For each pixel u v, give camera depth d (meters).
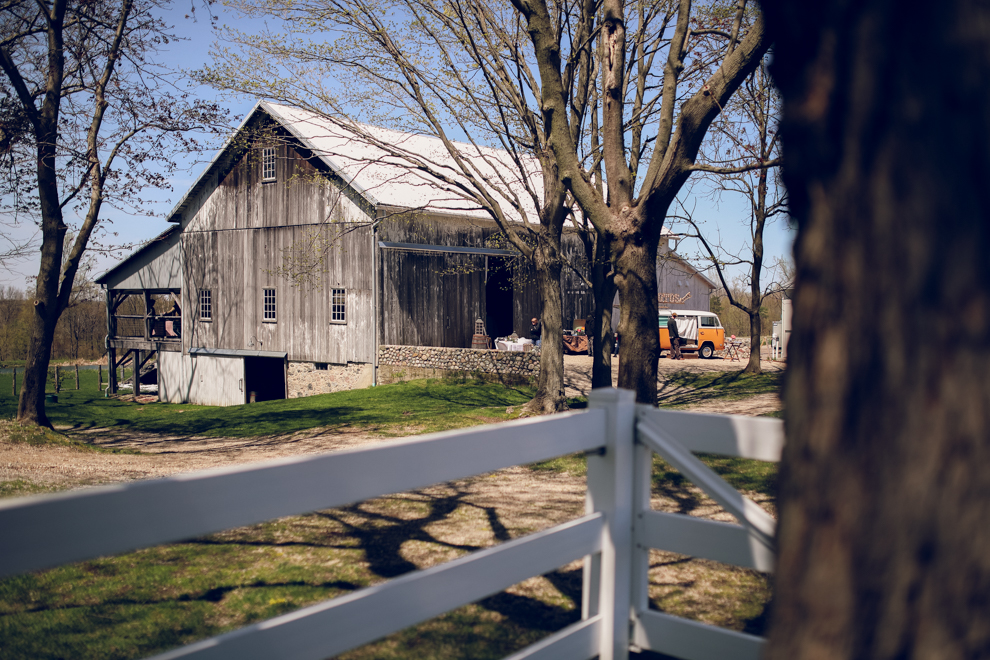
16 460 10.69
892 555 1.50
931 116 1.50
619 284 8.82
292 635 1.83
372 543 5.44
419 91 13.98
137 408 26.50
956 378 1.45
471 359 21.05
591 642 2.85
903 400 1.49
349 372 22.95
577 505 6.70
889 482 1.50
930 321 1.48
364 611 2.00
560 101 9.67
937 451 1.46
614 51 9.01
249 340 26.09
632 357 8.68
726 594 4.22
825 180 1.65
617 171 9.11
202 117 15.07
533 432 2.55
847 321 1.58
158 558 5.13
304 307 24.22
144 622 3.88
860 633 1.53
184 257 28.61
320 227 23.25
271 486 1.76
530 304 26.84
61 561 1.42
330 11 13.44
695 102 7.84
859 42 1.59
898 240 1.51
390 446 2.04
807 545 1.63
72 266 14.78
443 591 2.24
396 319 22.61
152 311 30.83
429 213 19.98
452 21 13.62
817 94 1.67
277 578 4.62
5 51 13.48
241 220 26.22
